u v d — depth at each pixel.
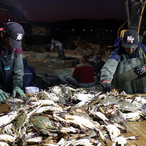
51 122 1.33
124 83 2.47
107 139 1.28
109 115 1.51
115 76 2.49
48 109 1.47
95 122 1.39
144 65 2.33
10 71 2.28
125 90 2.58
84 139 1.21
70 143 1.18
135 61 2.31
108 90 2.00
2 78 2.32
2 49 2.22
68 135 1.23
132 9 5.48
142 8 4.66
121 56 2.33
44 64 9.98
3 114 1.51
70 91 1.99
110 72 2.17
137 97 1.91
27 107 1.55
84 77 4.54
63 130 1.25
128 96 1.90
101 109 1.56
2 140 1.21
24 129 1.29
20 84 2.27
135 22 5.33
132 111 1.61
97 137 1.27
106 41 18.02
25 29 21.98
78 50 14.95
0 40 2.12
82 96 1.83
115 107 1.60
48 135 1.26
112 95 1.88
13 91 2.20
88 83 4.58
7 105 1.92
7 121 1.37
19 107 1.57
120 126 1.40
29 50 16.97
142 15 4.61
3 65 2.26
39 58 12.12
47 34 23.39
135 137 1.33
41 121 1.31
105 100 1.66
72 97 1.85
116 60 2.29
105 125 1.38
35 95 1.87
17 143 1.23
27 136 1.25
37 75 4.80
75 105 1.67
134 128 1.46
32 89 2.37
